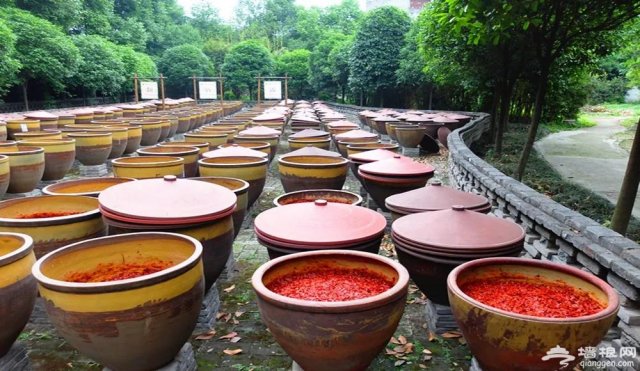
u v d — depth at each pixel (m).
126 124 12.28
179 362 2.97
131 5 42.28
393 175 5.23
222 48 45.75
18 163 6.77
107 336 2.49
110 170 10.41
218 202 3.62
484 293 2.82
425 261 3.25
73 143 8.34
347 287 2.85
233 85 38.19
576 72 11.10
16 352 3.14
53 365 3.30
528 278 2.93
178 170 5.57
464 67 11.59
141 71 31.19
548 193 7.89
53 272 2.79
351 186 8.54
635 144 4.70
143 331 2.55
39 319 3.84
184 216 3.34
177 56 38.38
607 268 3.00
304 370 2.70
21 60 19.20
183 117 16.06
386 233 5.77
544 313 2.55
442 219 3.40
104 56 26.33
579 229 3.44
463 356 3.39
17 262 2.85
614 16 6.68
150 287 2.50
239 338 3.62
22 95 23.55
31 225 3.48
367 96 28.62
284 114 16.88
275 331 2.51
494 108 13.54
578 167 11.06
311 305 2.32
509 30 7.41
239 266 5.00
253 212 6.88
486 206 4.00
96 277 3.03
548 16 6.31
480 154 12.53
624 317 2.84
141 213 3.34
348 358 2.46
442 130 12.94
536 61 10.44
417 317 3.94
